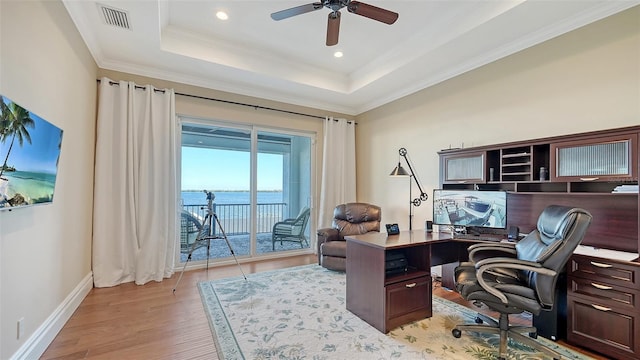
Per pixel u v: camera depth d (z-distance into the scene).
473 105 3.35
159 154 3.62
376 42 3.44
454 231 3.12
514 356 1.94
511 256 2.49
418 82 3.99
